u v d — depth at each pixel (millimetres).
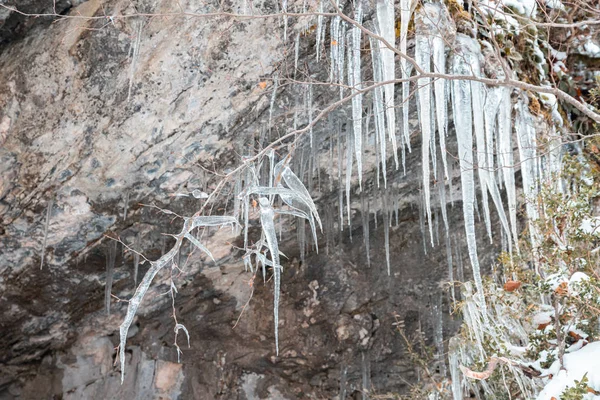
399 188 7543
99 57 5512
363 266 8508
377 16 4855
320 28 5160
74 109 5766
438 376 8156
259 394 9062
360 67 5289
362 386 8820
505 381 4980
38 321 8445
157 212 7051
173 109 5824
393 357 8680
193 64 5523
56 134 5926
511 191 5324
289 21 5355
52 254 7434
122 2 5352
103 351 9102
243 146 6289
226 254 8188
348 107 5984
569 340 4535
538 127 5715
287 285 8805
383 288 8531
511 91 5613
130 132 5977
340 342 8742
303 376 9047
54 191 6484
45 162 6145
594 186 4750
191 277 8555
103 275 7992
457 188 7441
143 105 5762
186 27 5355
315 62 5645
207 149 6277
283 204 7250
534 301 5250
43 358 9016
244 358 9023
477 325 5512
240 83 5695
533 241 5125
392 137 4844
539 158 5605
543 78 6020
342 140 6465
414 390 7520
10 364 8805
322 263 8578
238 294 8930
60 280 7883
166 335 9125
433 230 8117
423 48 5047
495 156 6410
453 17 5379
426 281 8336
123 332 3439
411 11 4777
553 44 6531
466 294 5551
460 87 5152
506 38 5719
